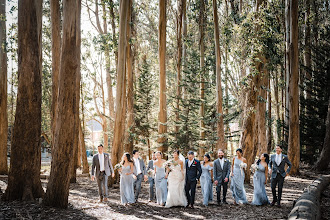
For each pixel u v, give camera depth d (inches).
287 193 481.7
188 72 737.6
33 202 315.0
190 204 379.9
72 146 314.0
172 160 368.2
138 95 926.4
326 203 376.5
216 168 382.9
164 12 661.3
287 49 765.3
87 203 351.9
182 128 666.2
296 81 719.1
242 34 647.1
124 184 367.2
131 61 810.2
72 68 310.7
